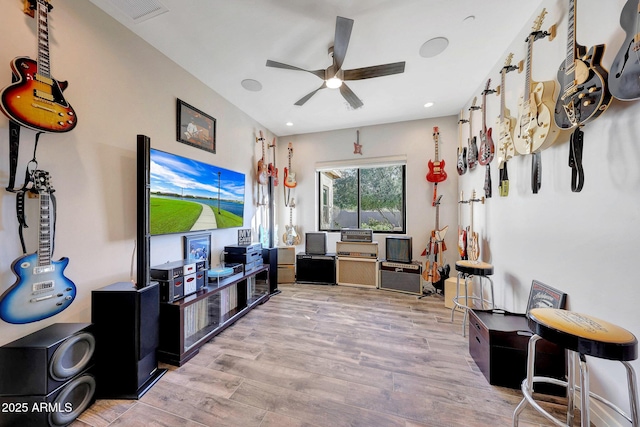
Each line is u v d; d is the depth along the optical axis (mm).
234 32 2035
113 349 1539
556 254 1596
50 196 1479
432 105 3404
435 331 2367
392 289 3631
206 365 1841
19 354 1234
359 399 1499
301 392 1559
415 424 1321
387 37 2088
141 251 1656
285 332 2350
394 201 4246
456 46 2205
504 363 1609
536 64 1819
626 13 1093
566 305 1498
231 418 1357
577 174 1409
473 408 1430
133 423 1331
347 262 3922
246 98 3172
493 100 2512
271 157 4398
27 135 1419
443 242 3531
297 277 4117
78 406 1382
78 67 1658
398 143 4008
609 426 1240
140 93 2088
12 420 1242
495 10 1814
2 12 1329
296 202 4582
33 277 1386
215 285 2389
